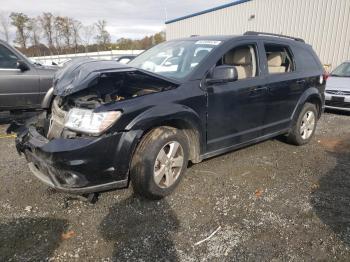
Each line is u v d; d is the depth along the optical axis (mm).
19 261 2275
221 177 3756
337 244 2535
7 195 3217
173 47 4242
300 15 14250
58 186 2711
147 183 3016
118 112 2768
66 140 2664
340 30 12742
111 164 2787
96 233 2619
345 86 8008
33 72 6086
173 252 2414
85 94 3098
